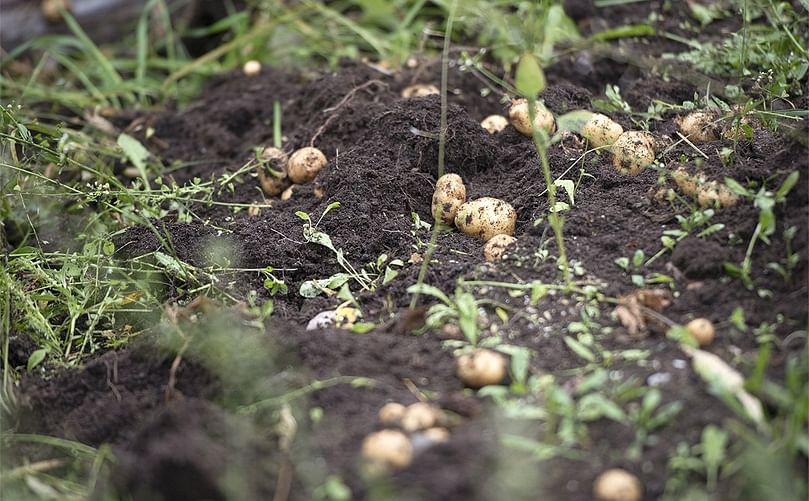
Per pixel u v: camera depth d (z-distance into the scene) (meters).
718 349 2.14
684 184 2.34
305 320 2.32
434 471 2.03
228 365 2.19
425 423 2.08
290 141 2.69
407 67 2.86
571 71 2.77
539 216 2.39
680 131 2.49
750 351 2.14
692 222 2.27
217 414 2.09
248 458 2.05
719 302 2.20
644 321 2.19
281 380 2.17
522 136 2.58
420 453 2.05
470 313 2.20
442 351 2.20
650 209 2.35
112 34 3.21
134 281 2.39
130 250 2.49
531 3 2.88
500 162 2.55
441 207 2.44
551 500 2.01
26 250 2.47
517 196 2.46
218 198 2.64
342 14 3.20
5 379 2.29
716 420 2.05
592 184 2.43
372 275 2.39
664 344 2.15
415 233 2.44
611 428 2.07
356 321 2.29
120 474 2.07
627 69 2.76
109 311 2.40
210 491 2.03
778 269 2.19
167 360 2.24
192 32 3.19
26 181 2.62
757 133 2.43
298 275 2.42
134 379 2.24
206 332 2.23
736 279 2.21
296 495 2.04
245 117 2.86
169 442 2.04
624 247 2.30
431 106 2.58
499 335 2.20
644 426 2.06
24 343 2.36
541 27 2.82
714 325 2.17
